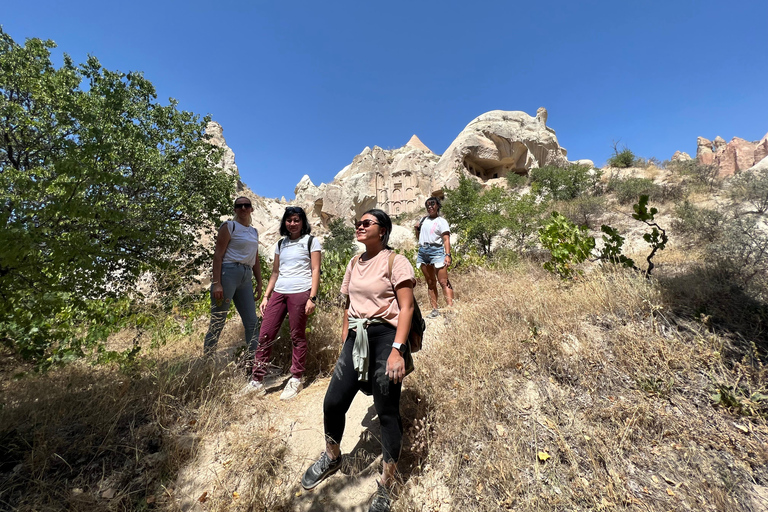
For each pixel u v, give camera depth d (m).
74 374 2.91
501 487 1.67
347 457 2.12
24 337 3.00
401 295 1.78
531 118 42.41
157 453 2.06
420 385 2.47
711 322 2.75
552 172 19.48
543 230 5.38
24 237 1.95
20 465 1.84
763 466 1.68
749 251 3.76
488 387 2.35
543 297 3.65
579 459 1.80
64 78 8.26
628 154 25.11
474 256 7.85
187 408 2.42
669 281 3.48
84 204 2.25
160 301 3.66
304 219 3.21
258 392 2.84
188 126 10.45
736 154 56.34
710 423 1.95
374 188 46.62
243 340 4.54
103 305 3.21
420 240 5.03
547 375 2.48
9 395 2.59
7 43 8.67
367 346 1.79
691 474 1.67
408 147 58.19
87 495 1.71
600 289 3.49
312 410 2.63
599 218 11.75
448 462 1.90
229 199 10.79
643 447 1.84
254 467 1.95
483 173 42.69
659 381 2.26
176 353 4.08
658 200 12.45
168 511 1.68
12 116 7.68
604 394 2.25
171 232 5.70
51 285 2.26
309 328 3.46
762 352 2.36
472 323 3.43
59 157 2.33
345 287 2.14
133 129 8.40
